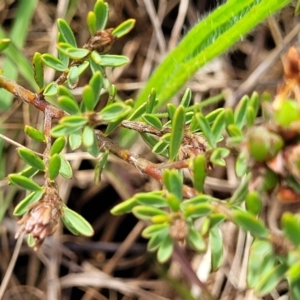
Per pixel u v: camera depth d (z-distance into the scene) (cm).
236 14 36
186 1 53
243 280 47
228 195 52
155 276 51
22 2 49
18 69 45
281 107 22
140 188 52
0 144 47
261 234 23
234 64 56
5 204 47
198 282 44
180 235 23
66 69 28
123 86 54
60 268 52
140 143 51
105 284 50
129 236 51
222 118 25
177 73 39
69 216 26
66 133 25
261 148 22
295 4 39
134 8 56
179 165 26
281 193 23
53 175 26
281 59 53
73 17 54
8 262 50
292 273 22
